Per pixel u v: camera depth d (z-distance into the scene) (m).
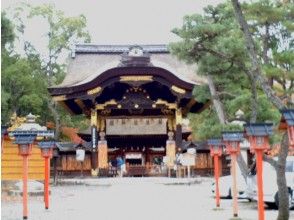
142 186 36.56
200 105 54.25
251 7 21.88
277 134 18.89
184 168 46.28
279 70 24.25
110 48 59.94
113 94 53.34
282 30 24.64
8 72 49.75
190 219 16.61
